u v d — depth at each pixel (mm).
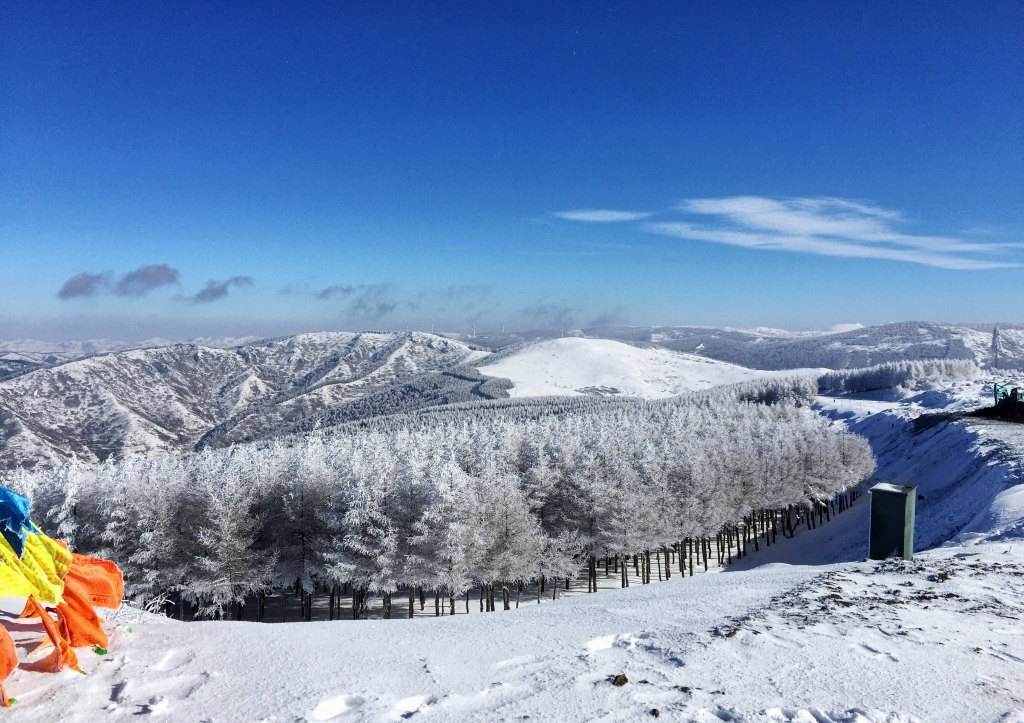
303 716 4941
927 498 47906
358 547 36281
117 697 5207
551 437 60062
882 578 11188
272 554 40875
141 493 37656
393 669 6098
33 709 4902
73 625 5941
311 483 41281
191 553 37812
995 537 19547
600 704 5340
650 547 45562
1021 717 5504
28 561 5738
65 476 37500
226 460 44812
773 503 61219
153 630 6953
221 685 5523
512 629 7805
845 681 6145
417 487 37531
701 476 51469
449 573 35562
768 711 5332
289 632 7309
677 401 172875
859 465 69812
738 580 12328
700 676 6105
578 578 53688
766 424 78875
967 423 62031
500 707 5238
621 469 46812
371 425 147000
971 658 7086
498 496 38281
